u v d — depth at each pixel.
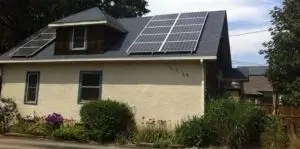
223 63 19.81
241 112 12.82
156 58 15.08
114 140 14.61
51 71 17.78
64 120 16.61
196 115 14.30
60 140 14.97
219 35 15.88
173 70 15.13
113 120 14.59
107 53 16.66
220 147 12.75
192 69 14.80
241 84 21.62
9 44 24.98
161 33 16.97
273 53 15.46
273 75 15.59
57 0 26.12
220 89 18.70
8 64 18.91
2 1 23.12
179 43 15.57
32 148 12.41
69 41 17.67
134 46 16.27
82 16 17.83
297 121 14.02
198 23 17.22
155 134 14.33
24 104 18.09
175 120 14.74
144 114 15.38
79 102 16.80
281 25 15.45
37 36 20.59
